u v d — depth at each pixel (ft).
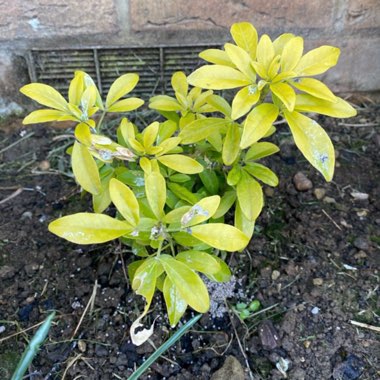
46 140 1.31
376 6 1.27
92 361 0.92
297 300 1.00
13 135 1.32
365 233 1.10
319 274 1.04
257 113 0.75
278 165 1.25
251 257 1.06
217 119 0.87
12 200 1.16
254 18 1.27
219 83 0.77
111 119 1.35
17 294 1.00
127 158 0.80
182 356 0.92
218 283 1.00
